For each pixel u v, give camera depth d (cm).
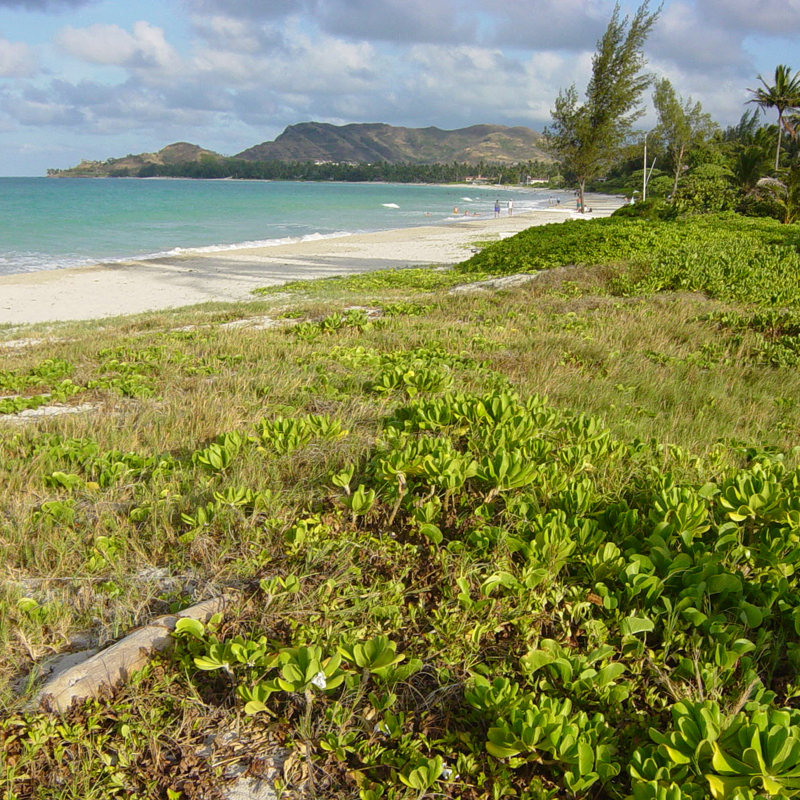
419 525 352
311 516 370
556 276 1477
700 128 4447
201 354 898
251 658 254
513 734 223
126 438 525
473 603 287
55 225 4562
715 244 1666
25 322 1603
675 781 205
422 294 1559
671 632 272
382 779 224
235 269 2578
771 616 284
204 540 342
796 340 872
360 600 297
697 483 404
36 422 584
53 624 290
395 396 635
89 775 220
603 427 525
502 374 738
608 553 312
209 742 237
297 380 683
